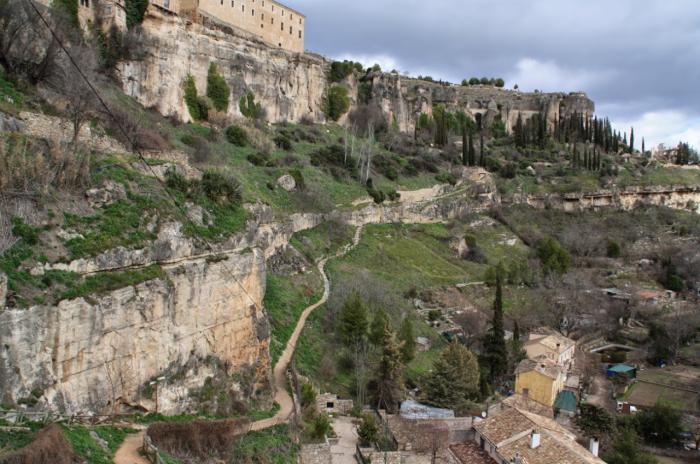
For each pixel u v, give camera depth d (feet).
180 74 297.94
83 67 179.22
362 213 336.70
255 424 135.64
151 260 123.03
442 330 258.57
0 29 145.18
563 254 378.94
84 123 138.82
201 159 210.79
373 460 149.48
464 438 160.97
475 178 475.31
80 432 96.94
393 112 529.04
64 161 118.42
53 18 183.32
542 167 547.08
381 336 199.93
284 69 398.21
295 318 205.46
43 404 95.76
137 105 253.65
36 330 96.43
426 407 181.68
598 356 289.12
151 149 158.51
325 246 284.20
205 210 149.28
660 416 205.57
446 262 347.15
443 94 643.45
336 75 467.93
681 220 498.28
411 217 380.37
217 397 133.59
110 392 109.09
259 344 154.20
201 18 341.62
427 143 538.88
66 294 101.81
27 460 80.38
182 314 128.57
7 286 94.22
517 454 138.00
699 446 199.21
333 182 345.72
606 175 532.32
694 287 390.63
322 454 138.41
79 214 114.62
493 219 446.19
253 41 374.63
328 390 182.91
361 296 235.61
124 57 262.67
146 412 116.26
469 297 303.48
